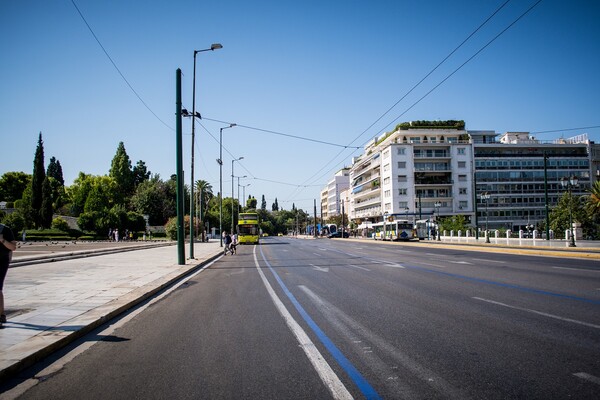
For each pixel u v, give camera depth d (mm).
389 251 29594
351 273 14477
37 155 65625
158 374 4316
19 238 55625
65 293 9453
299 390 3818
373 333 5844
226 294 10156
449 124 78688
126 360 4820
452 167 74375
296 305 8320
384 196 77875
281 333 5977
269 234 147625
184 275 15023
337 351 5012
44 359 4906
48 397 3754
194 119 23406
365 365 4477
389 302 8344
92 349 5316
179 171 18797
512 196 75688
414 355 4777
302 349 5137
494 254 23609
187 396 3723
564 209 48531
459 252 26547
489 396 3576
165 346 5402
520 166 76562
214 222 98000
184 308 8289
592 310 7004
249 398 3658
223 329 6312
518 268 14742
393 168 73375
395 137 77250
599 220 45156
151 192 88562
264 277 13969
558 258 19641
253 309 7988
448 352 4855
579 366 4258
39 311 7270
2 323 6156
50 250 27344
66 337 5543
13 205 80812
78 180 93562
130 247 33156
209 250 33969
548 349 4855
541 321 6258
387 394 3672
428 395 3631
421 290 9883
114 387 3967
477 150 76750
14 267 16531
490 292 9234
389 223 54031
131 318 7309
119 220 67438
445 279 11953
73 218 73625
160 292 10633
